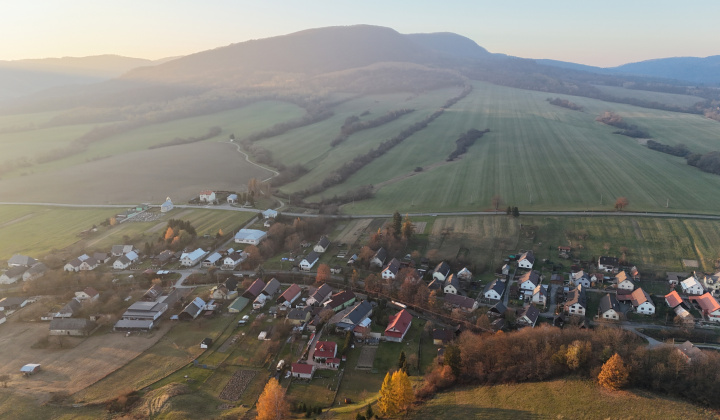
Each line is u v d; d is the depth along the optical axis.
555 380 100.25
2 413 98.75
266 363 119.62
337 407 102.50
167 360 120.19
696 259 173.62
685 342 118.62
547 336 112.62
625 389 95.06
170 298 151.62
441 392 103.06
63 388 108.56
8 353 123.88
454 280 160.62
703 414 87.12
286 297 151.12
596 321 141.62
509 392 98.56
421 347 126.75
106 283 165.50
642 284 161.88
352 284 164.50
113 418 97.75
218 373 115.06
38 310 145.00
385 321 139.12
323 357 119.00
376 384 111.62
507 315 141.25
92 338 131.25
